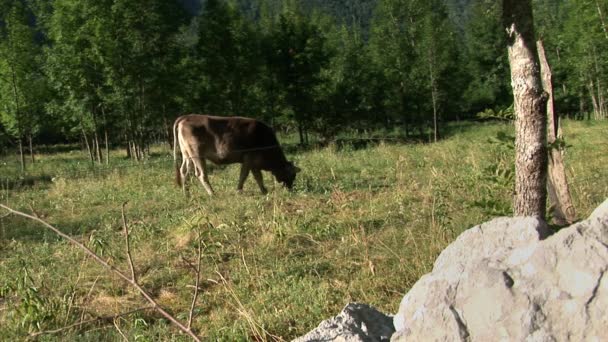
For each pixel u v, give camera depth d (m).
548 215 5.07
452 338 2.75
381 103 39.19
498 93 46.75
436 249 6.80
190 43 34.84
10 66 25.56
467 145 17.78
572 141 16.59
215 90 30.06
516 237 2.96
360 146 22.69
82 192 13.39
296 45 33.34
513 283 2.70
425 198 9.34
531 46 4.61
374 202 10.15
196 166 12.69
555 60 36.88
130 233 8.87
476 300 2.76
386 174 14.10
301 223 8.91
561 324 2.52
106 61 25.33
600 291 2.47
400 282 6.28
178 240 8.47
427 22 35.28
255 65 30.91
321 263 7.20
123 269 7.53
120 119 29.58
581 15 26.92
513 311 2.62
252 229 8.76
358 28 55.31
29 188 15.78
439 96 37.03
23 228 10.20
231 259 7.62
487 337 2.67
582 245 2.60
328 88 37.03
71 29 25.56
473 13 46.88
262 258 7.54
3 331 5.77
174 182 14.34
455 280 2.88
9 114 25.92
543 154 4.70
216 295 6.52
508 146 5.30
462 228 7.44
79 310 6.25
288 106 33.91
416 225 8.16
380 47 37.41
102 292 6.84
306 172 14.98
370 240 7.79
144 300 6.62
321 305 5.82
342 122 38.56
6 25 25.83
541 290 2.62
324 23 49.03
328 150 19.06
